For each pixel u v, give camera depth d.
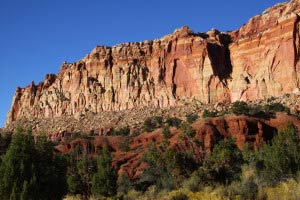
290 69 114.00
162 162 58.25
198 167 53.34
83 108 136.38
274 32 123.44
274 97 110.94
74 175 53.16
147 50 145.75
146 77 138.38
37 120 139.38
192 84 128.38
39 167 35.47
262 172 39.12
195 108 117.19
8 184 33.69
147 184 56.47
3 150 71.88
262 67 121.12
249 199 30.11
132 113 125.88
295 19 119.25
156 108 126.38
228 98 122.56
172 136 90.25
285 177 37.41
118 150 95.81
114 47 150.00
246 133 87.75
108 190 49.38
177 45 136.88
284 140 43.00
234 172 45.00
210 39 138.12
